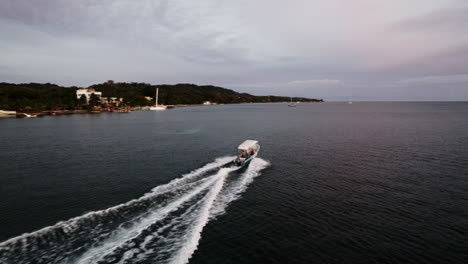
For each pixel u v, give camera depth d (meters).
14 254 21.08
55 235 23.91
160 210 29.02
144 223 26.12
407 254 21.55
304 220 27.16
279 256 21.30
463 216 27.77
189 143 70.81
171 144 69.12
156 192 34.28
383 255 21.42
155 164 48.31
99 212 28.45
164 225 25.80
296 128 106.31
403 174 42.06
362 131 94.69
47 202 31.36
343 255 21.42
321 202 31.56
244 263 20.47
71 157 53.38
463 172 42.66
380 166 46.84
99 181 38.75
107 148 62.84
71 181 38.72
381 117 166.50
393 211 29.05
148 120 142.12
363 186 36.88
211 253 21.62
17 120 134.88
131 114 193.88
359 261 20.69
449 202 31.27
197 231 24.69
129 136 82.31
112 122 127.94
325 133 90.31
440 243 23.02
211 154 57.16
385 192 34.56
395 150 60.22
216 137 81.94
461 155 54.22
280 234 24.55
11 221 26.69
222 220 27.12
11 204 30.78
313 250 22.09
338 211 29.19
